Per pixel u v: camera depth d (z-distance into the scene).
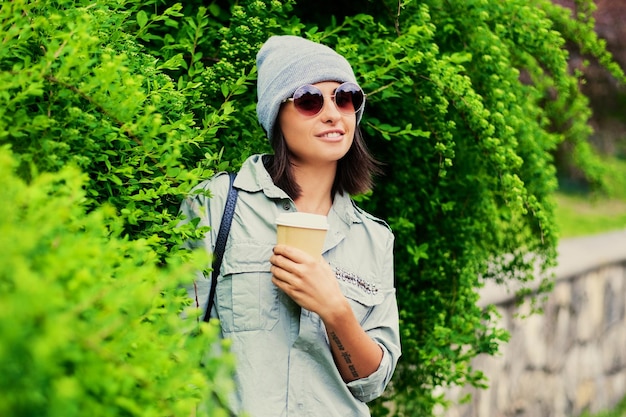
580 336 5.64
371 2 2.53
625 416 6.10
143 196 1.61
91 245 1.12
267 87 1.79
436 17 2.59
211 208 1.75
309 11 2.60
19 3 1.43
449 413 4.29
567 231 6.85
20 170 1.41
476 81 2.62
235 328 1.68
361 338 1.70
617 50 6.65
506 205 2.67
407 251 2.76
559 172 6.61
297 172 1.82
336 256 1.79
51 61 1.38
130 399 1.02
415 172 2.69
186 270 1.10
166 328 1.36
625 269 6.28
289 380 1.67
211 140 1.90
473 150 2.66
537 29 2.64
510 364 4.81
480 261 2.86
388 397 2.89
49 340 0.79
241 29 2.05
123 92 1.50
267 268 1.70
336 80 1.78
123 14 1.79
